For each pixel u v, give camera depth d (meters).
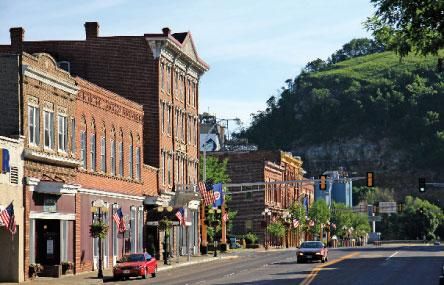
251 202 139.12
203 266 73.94
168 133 88.56
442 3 28.95
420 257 85.19
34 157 54.31
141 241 79.50
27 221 53.34
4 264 52.38
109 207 70.06
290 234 155.25
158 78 84.06
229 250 118.19
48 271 56.94
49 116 57.59
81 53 84.31
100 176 67.88
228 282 49.81
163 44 84.19
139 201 78.94
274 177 147.38
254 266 70.44
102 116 68.75
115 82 84.00
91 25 84.38
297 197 167.00
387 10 30.36
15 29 68.44
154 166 84.44
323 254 74.25
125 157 74.88
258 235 138.75
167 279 55.69
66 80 60.06
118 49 84.19
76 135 62.50
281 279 51.59
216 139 146.75
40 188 55.19
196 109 100.12
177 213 79.50
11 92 53.00
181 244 93.56
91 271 65.00
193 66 97.06
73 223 61.62
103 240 68.50
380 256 88.38
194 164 99.75
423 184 86.81
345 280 50.41
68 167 60.31
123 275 56.03
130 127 76.44
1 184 50.12
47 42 84.44
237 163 140.75
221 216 113.62
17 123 52.78
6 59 53.16
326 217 167.62
